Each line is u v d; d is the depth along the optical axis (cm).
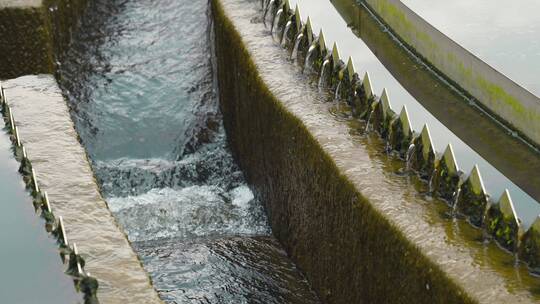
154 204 909
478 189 563
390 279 591
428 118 720
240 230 869
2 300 484
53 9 1031
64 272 504
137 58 1096
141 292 500
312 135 704
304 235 757
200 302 732
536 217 562
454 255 539
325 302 726
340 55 847
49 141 696
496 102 705
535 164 646
